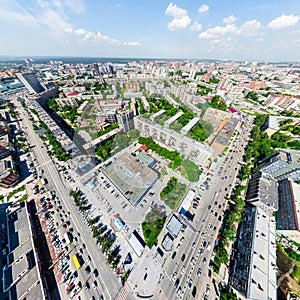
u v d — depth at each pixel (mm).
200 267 47438
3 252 48719
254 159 91812
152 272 45688
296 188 64188
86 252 50188
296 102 153375
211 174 65375
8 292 41281
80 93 148625
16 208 61625
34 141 102812
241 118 132375
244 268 44375
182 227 53938
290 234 52938
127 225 50938
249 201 65312
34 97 146250
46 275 45562
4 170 73375
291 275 46125
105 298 41719
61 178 74875
